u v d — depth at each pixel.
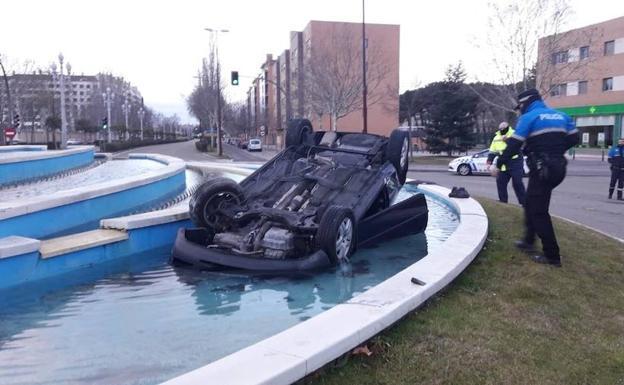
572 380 3.53
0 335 4.42
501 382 3.42
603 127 54.09
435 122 50.78
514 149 6.24
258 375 2.96
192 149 65.06
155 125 141.00
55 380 3.60
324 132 9.30
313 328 3.68
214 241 6.98
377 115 64.38
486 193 17.86
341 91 42.88
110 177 16.36
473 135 50.97
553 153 6.10
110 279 6.07
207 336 4.38
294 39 71.81
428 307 4.65
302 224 6.58
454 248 6.25
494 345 3.94
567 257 6.77
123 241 7.05
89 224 8.68
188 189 14.04
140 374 3.68
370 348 3.72
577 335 4.32
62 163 18.48
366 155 8.34
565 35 33.84
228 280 6.05
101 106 86.94
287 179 7.82
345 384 3.26
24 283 5.87
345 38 45.50
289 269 6.16
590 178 26.34
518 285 5.43
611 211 13.45
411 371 3.47
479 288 5.30
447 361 3.63
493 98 38.12
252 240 6.67
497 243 7.27
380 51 51.84
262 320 4.77
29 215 7.36
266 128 99.00
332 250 6.36
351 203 7.15
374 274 6.30
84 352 4.06
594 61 45.22
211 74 60.16
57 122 57.19
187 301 5.30
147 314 4.92
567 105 57.22
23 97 57.44
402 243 7.95
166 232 7.67
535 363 3.72
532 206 6.30
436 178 26.33
